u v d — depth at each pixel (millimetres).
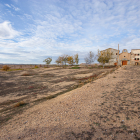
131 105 4719
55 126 3633
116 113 4152
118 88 7789
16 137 3217
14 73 24469
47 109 5391
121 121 3586
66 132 3238
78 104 5531
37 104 6566
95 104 5273
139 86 7754
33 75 21828
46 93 9273
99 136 2949
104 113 4246
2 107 6422
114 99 5676
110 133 3039
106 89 7871
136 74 13836
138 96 5734
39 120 4227
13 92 9789
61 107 5383
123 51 47469
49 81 15289
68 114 4477
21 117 4805
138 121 3482
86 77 17734
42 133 3295
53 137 3041
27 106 6344
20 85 12711
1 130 3768
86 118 3994
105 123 3555
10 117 4953
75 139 2893
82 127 3438
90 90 8086
